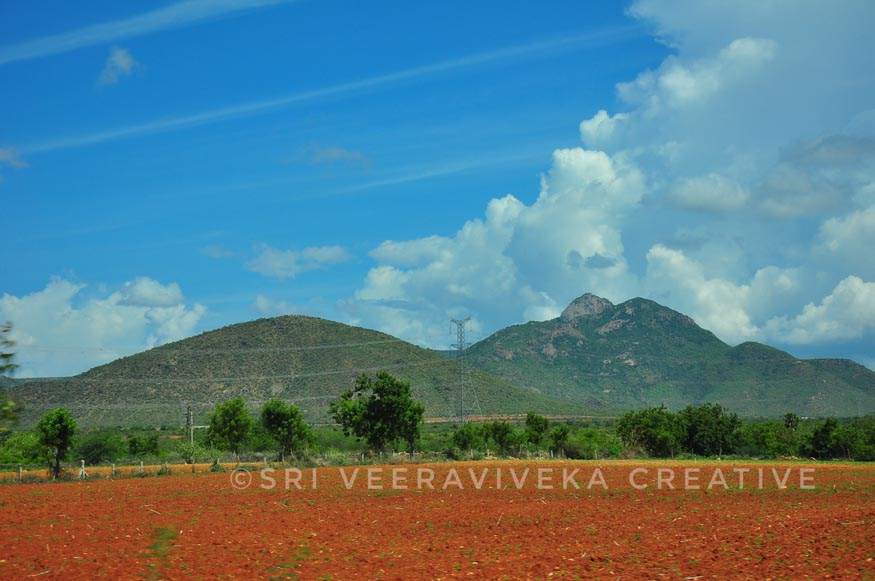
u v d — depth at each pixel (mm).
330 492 56375
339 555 30203
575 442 118000
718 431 126125
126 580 25125
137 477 73375
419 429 109188
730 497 52156
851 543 30406
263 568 27391
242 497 52906
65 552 30312
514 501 50281
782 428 127750
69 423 75188
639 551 30547
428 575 26391
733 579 24875
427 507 46875
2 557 29109
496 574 26484
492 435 115000
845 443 112750
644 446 123688
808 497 52000
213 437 101625
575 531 36406
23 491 58219
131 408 165125
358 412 106000
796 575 25047
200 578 25656
